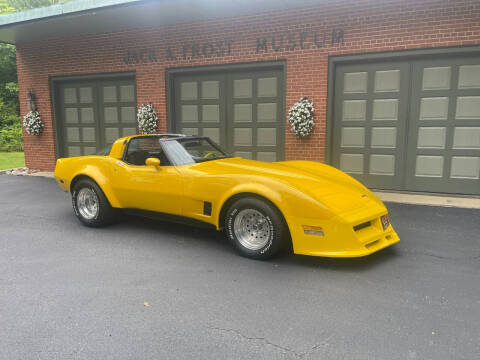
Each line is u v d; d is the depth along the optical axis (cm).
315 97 745
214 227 399
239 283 319
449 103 670
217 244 423
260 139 832
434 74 673
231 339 237
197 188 398
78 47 971
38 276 336
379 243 361
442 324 251
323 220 331
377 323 253
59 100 1050
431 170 699
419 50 659
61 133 1062
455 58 655
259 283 318
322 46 726
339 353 221
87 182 484
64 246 420
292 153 783
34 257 385
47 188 801
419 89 686
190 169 412
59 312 272
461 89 659
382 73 707
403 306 276
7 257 385
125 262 370
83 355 221
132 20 839
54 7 810
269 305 280
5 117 2098
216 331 246
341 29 707
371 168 742
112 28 909
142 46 896
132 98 957
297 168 431
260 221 367
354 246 332
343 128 751
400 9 662
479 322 254
